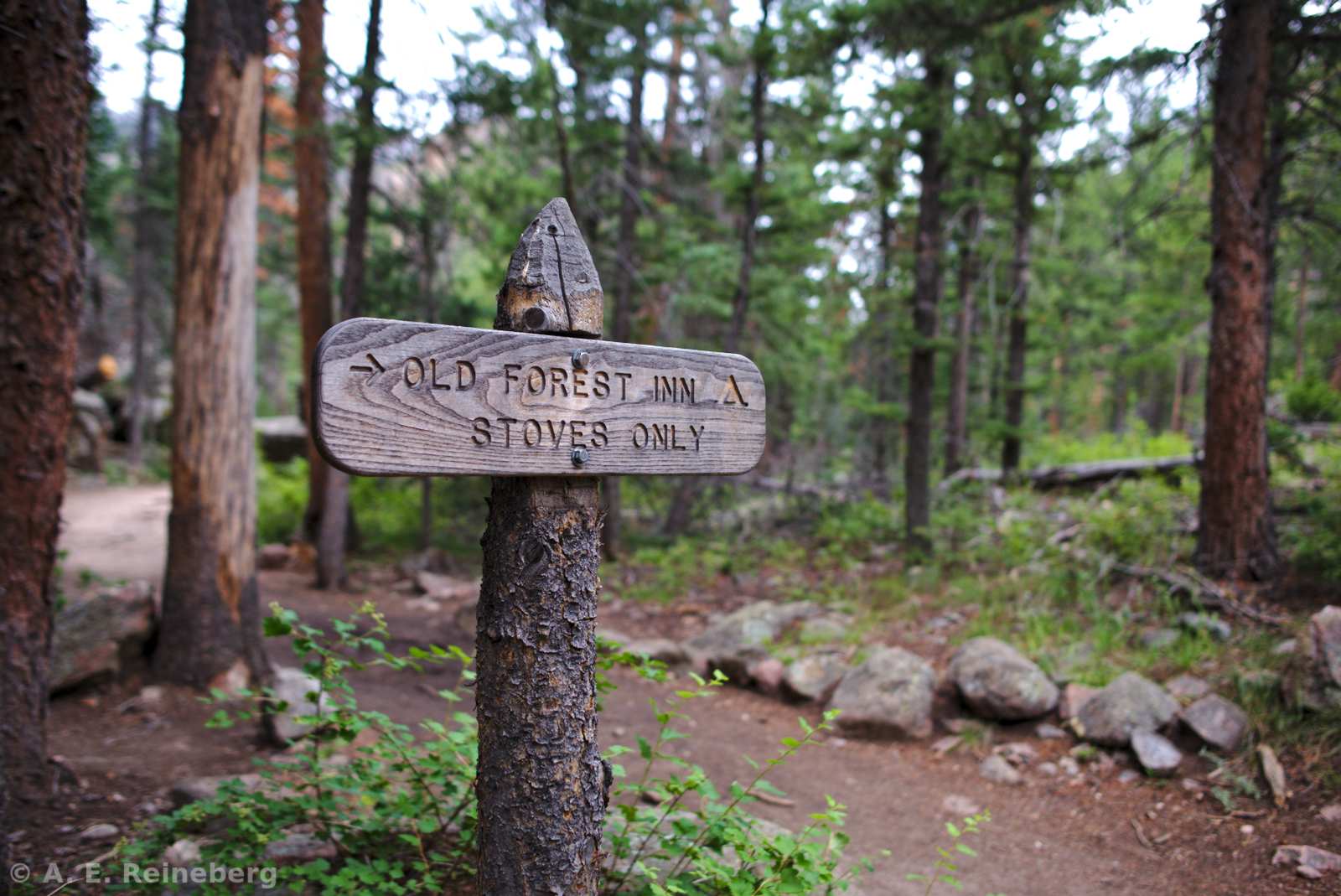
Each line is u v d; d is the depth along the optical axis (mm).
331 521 9789
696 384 2521
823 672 6094
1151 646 5391
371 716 3025
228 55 5730
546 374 2133
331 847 2986
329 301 11008
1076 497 9914
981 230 11453
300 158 10625
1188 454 10406
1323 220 6656
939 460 13492
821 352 13492
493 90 9000
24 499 3502
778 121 10289
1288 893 3322
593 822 2264
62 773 3848
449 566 10859
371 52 9227
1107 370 21375
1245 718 4410
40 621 3633
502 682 2160
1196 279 14445
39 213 3393
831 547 9617
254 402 5930
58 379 3543
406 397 1875
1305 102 6164
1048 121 9117
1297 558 5812
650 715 5895
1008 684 5121
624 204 10703
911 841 4055
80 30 3607
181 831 3102
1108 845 3908
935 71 8672
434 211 10430
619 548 10547
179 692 5375
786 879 2459
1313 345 11531
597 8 9633
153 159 17469
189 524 5570
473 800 2865
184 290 5562
